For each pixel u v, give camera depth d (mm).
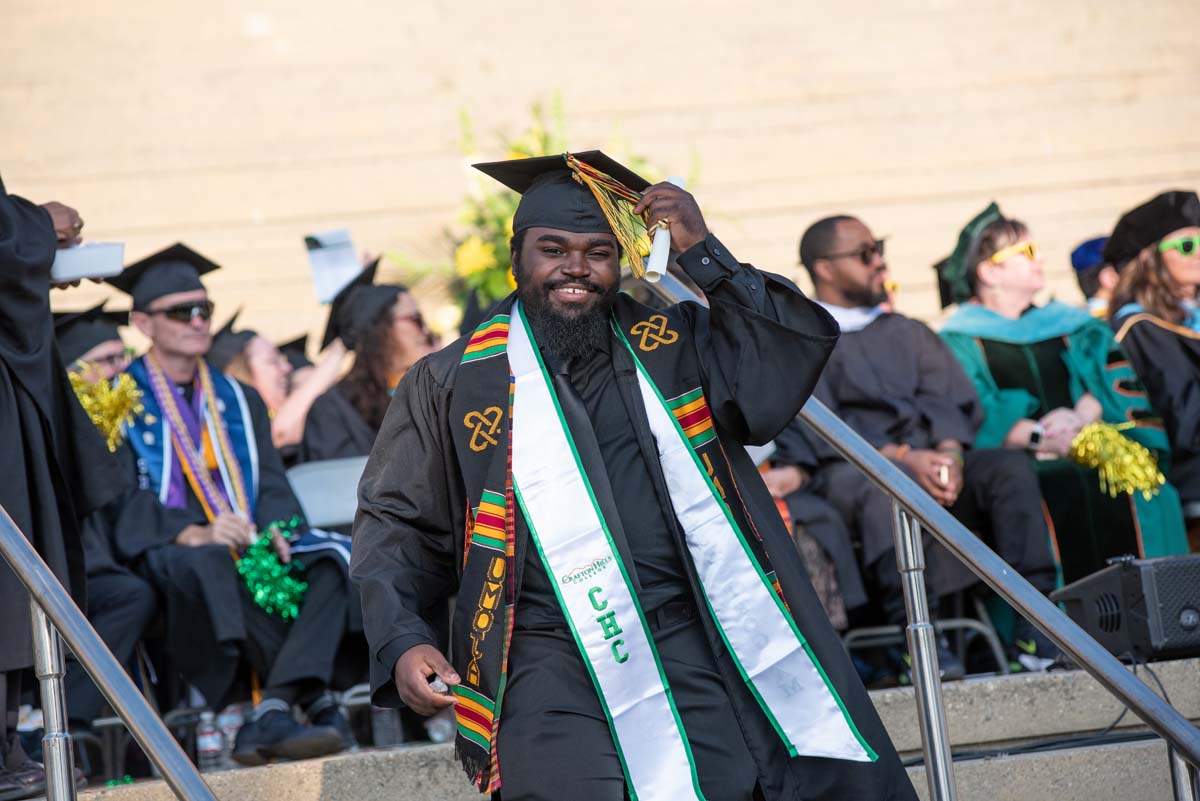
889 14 24156
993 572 6863
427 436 6863
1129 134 24125
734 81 23984
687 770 6273
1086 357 14195
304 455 14016
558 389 6762
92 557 11125
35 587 6746
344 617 11094
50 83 22922
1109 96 24156
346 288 14883
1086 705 9430
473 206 19375
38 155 22797
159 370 12625
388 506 6820
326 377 15484
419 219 23281
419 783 8625
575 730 6328
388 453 6910
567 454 6629
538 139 20562
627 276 9828
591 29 23922
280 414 15320
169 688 11914
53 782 6727
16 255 8820
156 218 22906
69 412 9523
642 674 6391
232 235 23000
